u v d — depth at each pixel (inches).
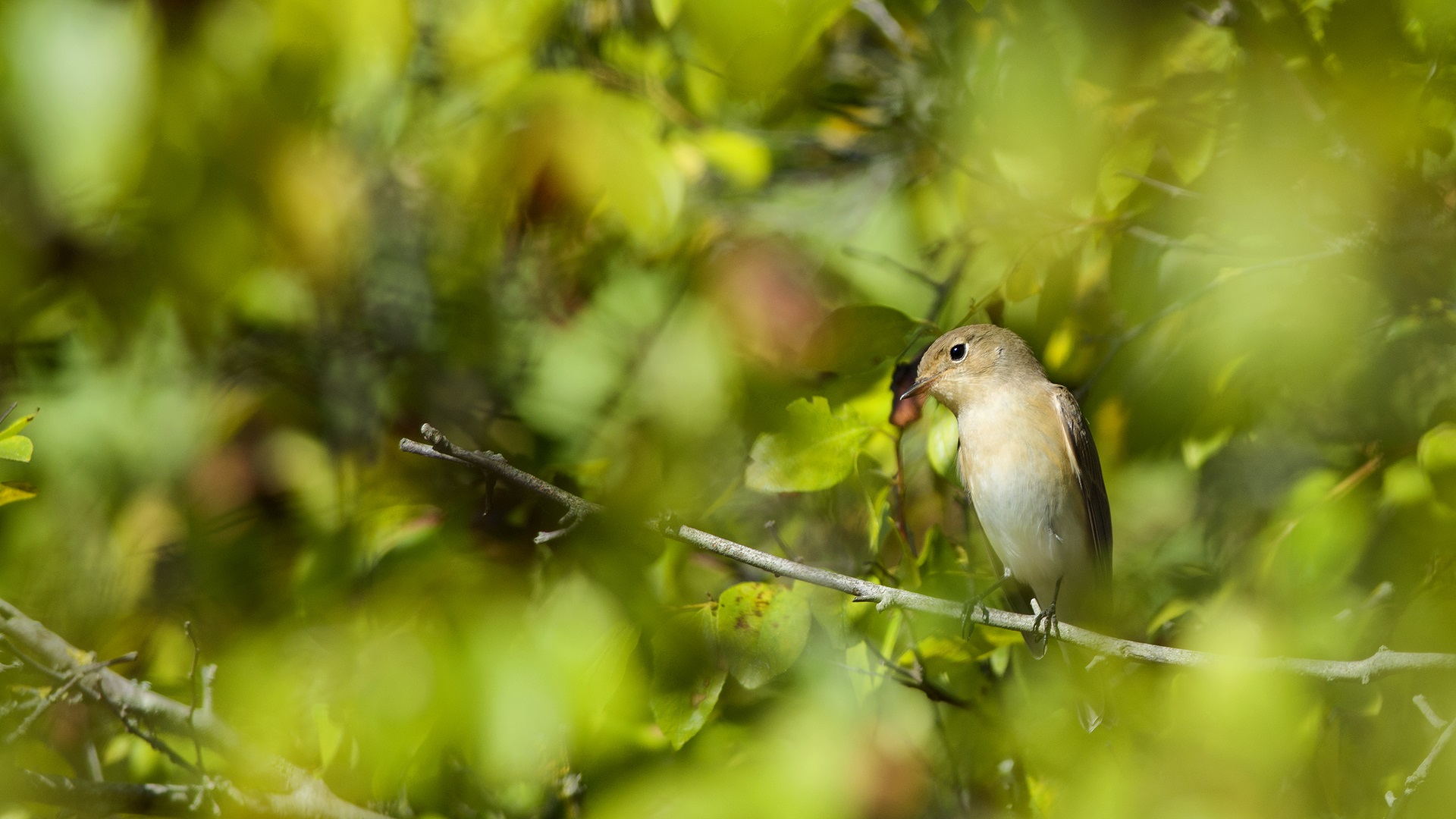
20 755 313.0
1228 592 329.1
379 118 323.9
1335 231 315.0
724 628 273.0
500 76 315.9
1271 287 322.7
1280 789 276.5
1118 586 407.2
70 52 253.6
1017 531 354.3
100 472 371.6
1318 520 303.4
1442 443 274.1
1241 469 397.1
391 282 379.2
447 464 362.9
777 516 354.0
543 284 380.8
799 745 289.9
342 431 386.9
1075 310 343.9
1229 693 274.4
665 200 304.0
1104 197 298.5
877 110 378.9
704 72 332.2
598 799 287.7
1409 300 324.5
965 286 364.5
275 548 356.5
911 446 377.1
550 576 303.1
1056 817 282.7
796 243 363.6
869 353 308.5
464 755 290.5
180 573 365.7
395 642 286.5
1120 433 357.1
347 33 271.1
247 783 308.7
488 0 318.0
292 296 383.6
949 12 358.3
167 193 267.3
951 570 316.2
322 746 307.4
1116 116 311.6
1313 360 321.4
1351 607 310.0
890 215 376.2
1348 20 269.6
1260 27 284.4
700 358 348.8
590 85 313.3
